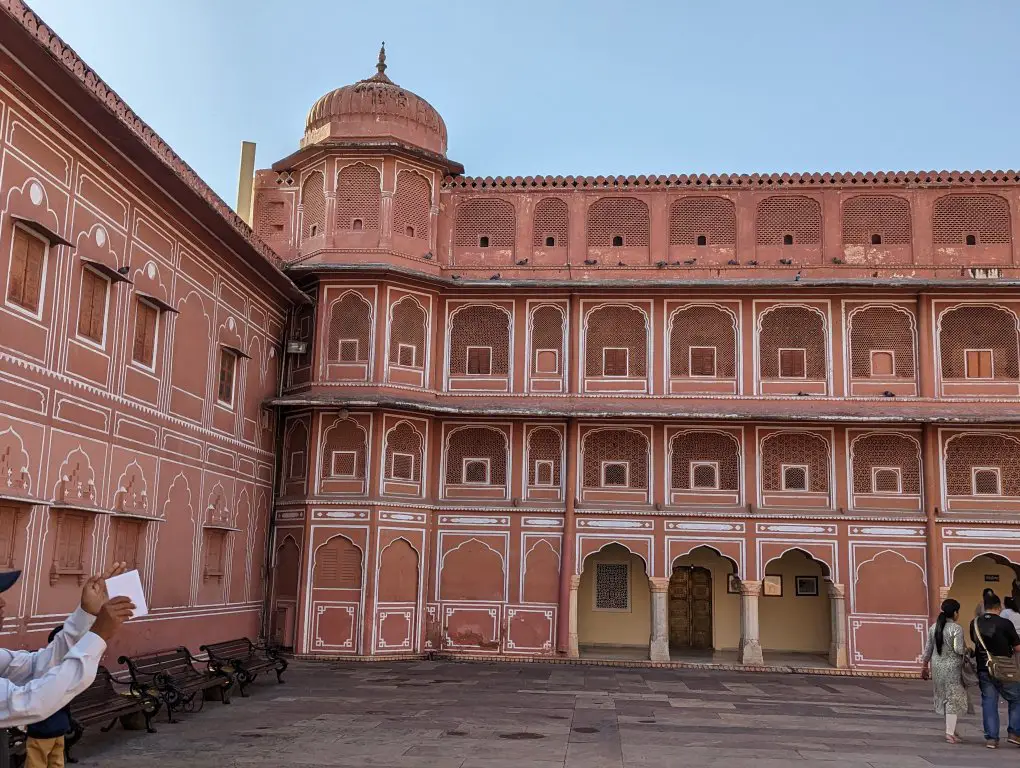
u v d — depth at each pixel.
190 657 9.62
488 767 6.91
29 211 8.29
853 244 15.35
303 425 14.90
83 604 2.73
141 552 10.35
